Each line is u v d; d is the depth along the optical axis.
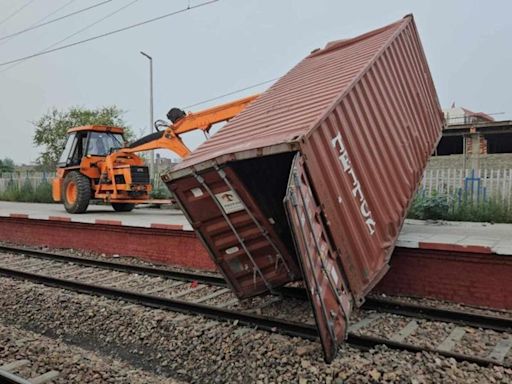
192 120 14.01
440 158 24.03
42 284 9.07
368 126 6.46
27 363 5.30
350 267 5.57
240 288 6.79
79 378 4.98
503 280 6.95
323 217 5.25
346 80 6.46
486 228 10.58
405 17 8.88
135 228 11.25
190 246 10.30
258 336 5.93
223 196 5.86
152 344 6.16
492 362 4.96
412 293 7.70
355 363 4.99
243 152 5.22
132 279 9.43
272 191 6.23
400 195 6.92
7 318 7.55
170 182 5.87
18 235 14.49
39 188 25.77
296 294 7.60
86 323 7.00
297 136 5.00
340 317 5.25
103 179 16.17
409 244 7.66
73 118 39.50
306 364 5.06
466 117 32.69
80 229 12.72
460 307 7.19
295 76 8.46
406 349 5.44
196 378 5.27
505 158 22.59
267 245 6.36
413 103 8.30
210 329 6.28
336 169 5.48
